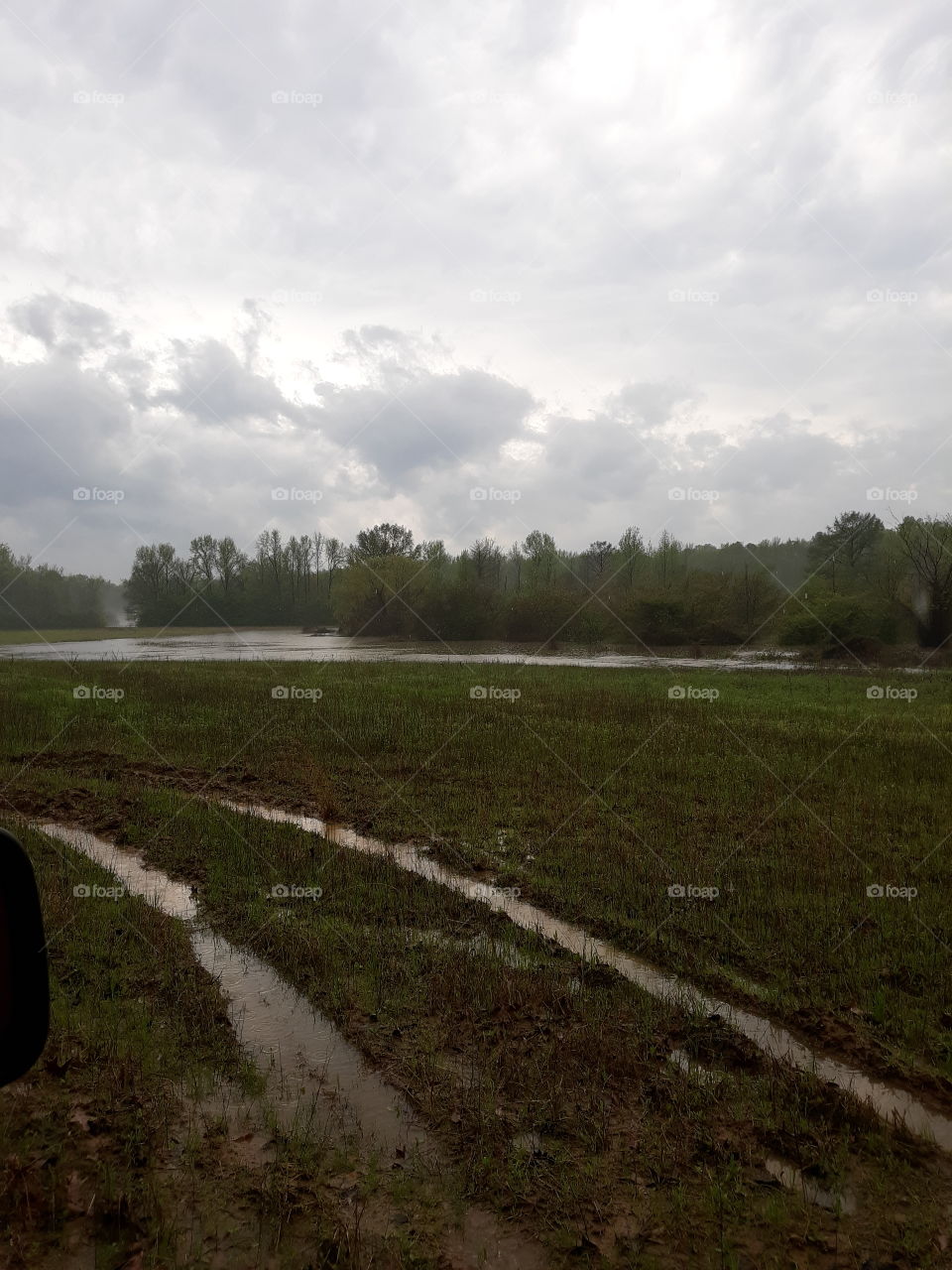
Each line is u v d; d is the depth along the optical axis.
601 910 8.22
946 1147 4.62
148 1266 3.53
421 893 8.66
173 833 10.66
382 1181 4.23
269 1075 5.27
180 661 40.62
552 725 18.59
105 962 6.81
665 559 75.31
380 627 69.88
